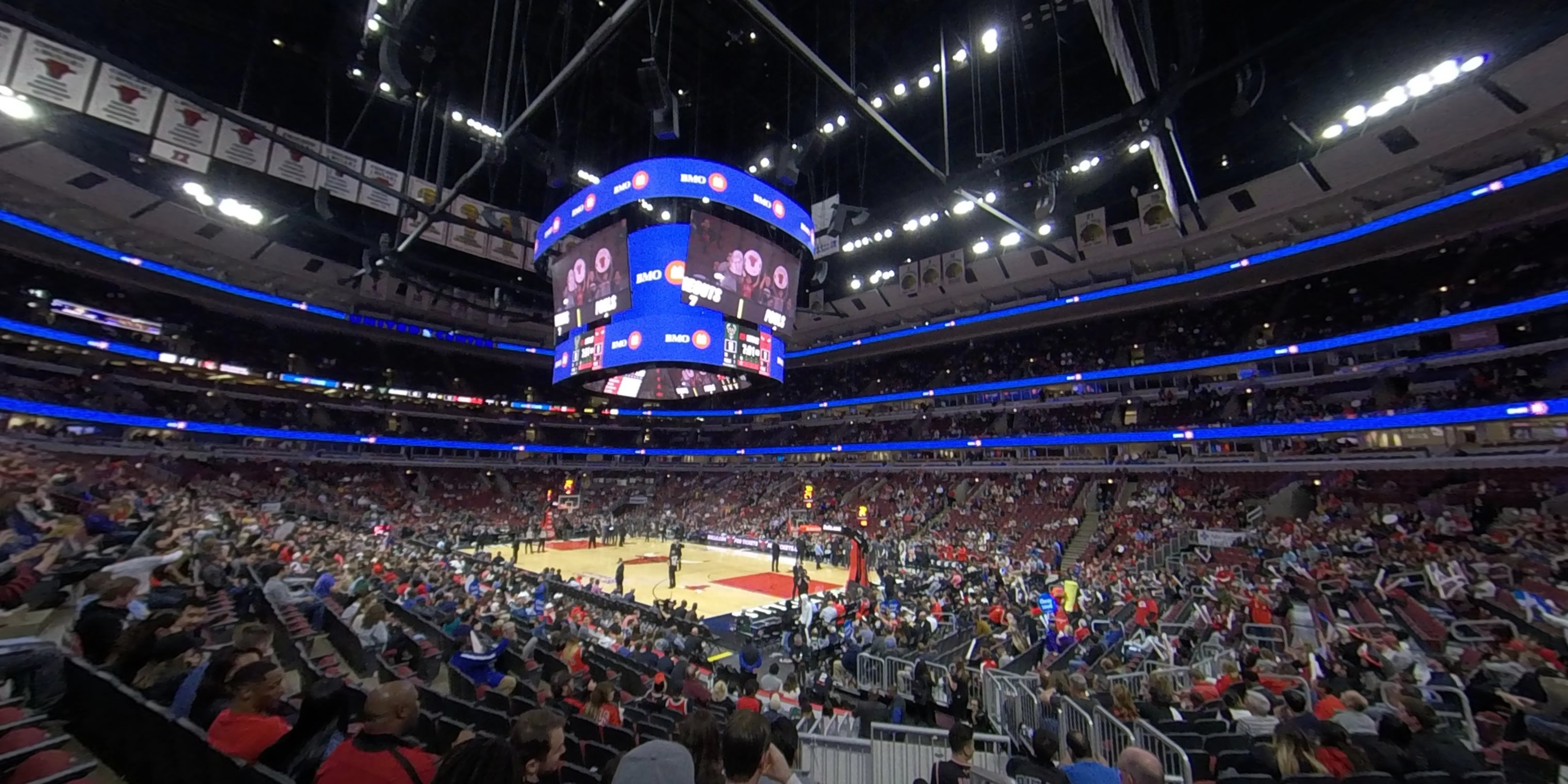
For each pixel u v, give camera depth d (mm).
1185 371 31516
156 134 21828
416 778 2658
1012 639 13125
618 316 21203
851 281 40812
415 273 33156
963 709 9672
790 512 43438
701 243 19875
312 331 43156
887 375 48688
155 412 34562
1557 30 16094
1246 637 13148
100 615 4938
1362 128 21125
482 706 7816
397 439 45750
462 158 30656
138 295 34812
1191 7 11047
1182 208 26453
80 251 29000
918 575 25141
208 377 37875
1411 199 22844
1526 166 20000
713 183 20297
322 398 42906
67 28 20375
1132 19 10969
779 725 3305
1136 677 9352
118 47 21656
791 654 14992
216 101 24953
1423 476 24422
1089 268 32375
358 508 38125
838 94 12227
